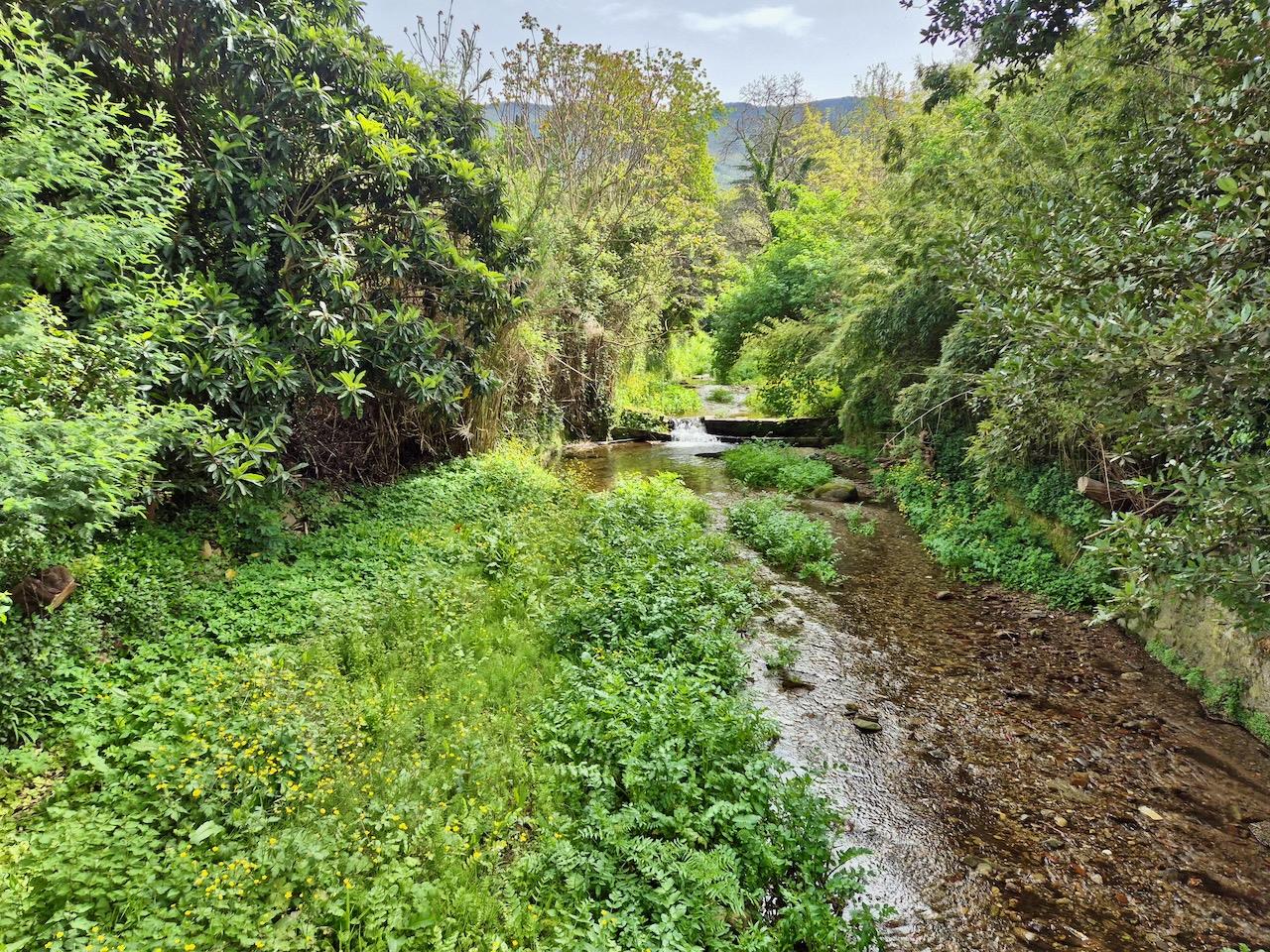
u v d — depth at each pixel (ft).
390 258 24.79
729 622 22.08
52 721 12.83
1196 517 9.98
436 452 34.01
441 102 30.09
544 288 40.65
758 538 31.60
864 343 43.29
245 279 21.38
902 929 11.44
